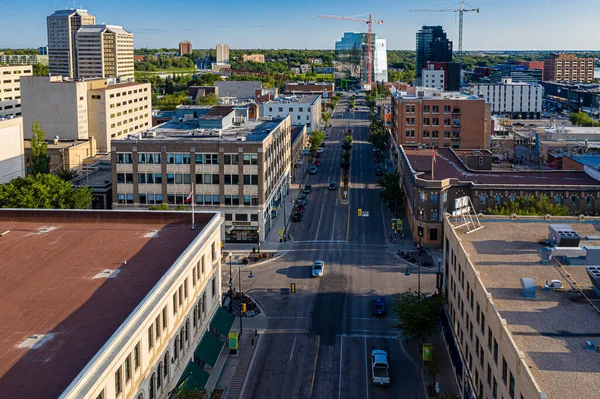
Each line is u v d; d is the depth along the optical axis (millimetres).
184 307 64562
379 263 108625
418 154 161000
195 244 69312
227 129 139500
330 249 117188
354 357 74375
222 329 76312
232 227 120688
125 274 62406
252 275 102688
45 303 54938
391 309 87875
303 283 98750
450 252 77062
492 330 52219
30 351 46156
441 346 77438
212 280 77438
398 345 77625
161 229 78688
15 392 40656
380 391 66750
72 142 188250
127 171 119438
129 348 48594
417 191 120125
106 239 74188
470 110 183625
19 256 67688
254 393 66375
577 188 115562
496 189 116625
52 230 77625
